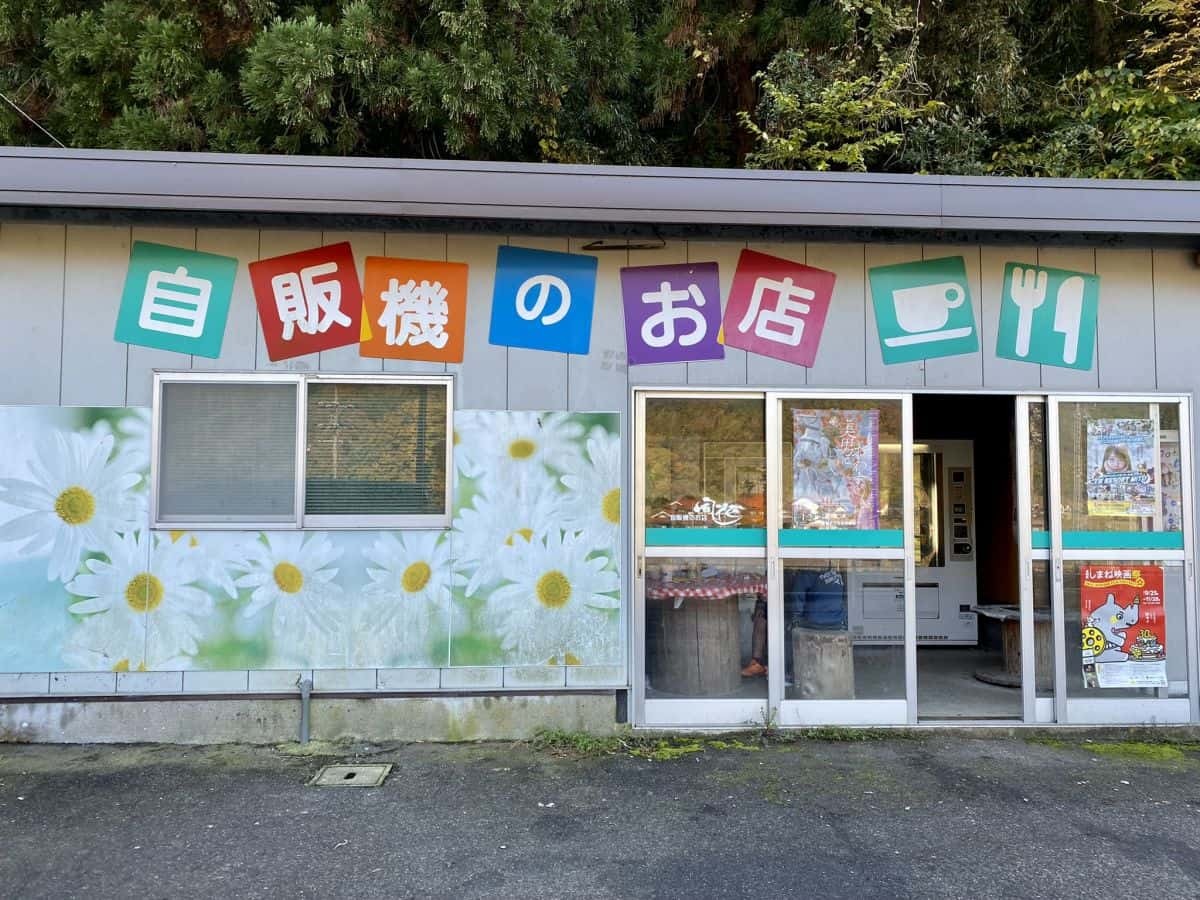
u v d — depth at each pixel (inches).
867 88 336.2
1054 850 144.7
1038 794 169.6
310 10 319.3
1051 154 335.9
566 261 205.8
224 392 200.5
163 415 198.4
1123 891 130.8
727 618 207.9
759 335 209.0
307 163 182.9
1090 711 210.8
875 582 210.1
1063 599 212.2
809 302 209.9
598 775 177.8
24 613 192.2
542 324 204.7
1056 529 212.4
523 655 200.1
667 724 204.8
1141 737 208.2
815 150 324.2
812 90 335.9
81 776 175.0
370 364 201.5
